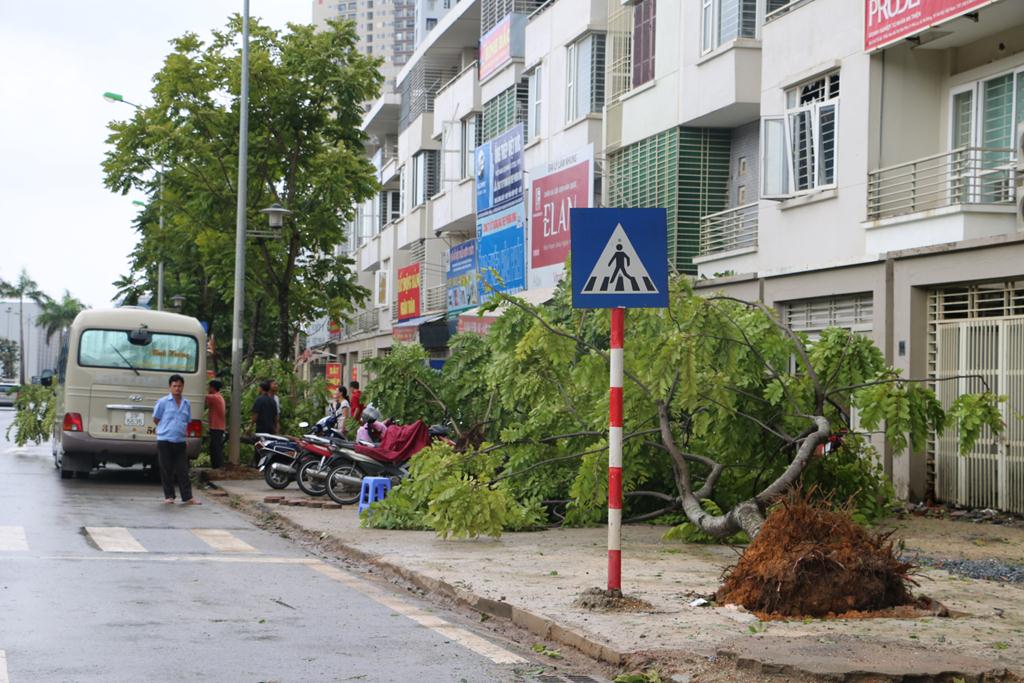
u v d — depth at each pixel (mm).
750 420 14273
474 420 19984
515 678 7480
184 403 19641
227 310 49469
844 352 14617
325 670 7559
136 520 16547
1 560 12008
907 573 10398
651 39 27141
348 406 26516
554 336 13570
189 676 7266
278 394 29922
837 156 20234
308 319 34906
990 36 18531
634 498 15875
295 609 9820
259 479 24969
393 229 53156
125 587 10641
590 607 9547
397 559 12547
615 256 9836
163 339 24250
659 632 8586
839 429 14891
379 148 62344
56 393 27922
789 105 21828
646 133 27234
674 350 12367
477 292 36000
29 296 144625
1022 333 16172
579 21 30500
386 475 19359
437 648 8352
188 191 31672
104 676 7195
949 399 17391
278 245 32219
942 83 19547
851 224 19812
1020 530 15031
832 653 7703
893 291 18391
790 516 9648
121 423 23875
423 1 95562
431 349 40875
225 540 14672
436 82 49438
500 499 14023
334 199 30859
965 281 16984
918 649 7891
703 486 14039
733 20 23781
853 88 19766
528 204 32906
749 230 23766
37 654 7746
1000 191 17594
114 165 31406
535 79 34062
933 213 17594
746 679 7293
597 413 13898
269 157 31344
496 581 11000
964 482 17016
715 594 9922
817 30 20781
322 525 16078
